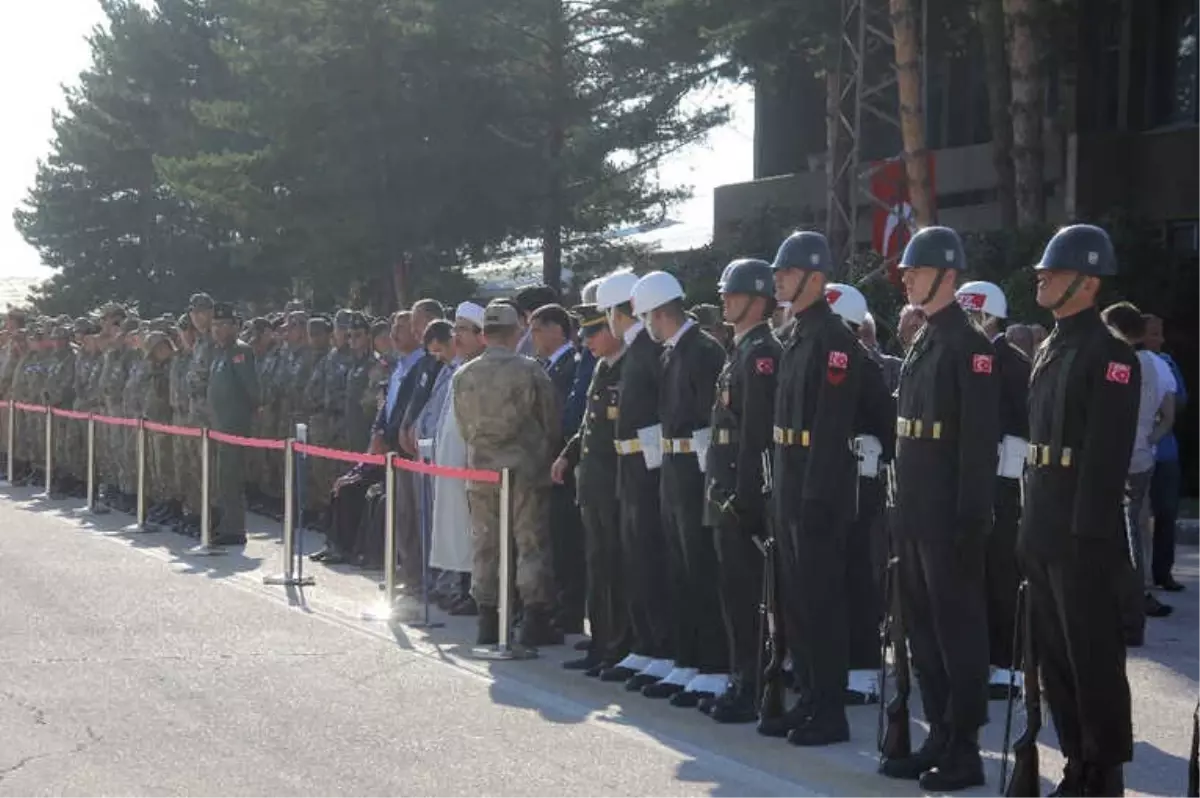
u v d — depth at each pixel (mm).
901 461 7340
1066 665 6758
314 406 16891
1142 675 10109
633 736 8281
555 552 11383
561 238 34000
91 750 7820
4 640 10555
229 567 14266
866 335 11258
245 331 19922
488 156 31328
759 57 25094
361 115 31422
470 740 8148
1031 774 6793
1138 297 22625
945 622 7227
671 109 31172
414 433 12656
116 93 48812
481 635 10844
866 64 26078
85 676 9500
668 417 9062
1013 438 8945
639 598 9531
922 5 25594
